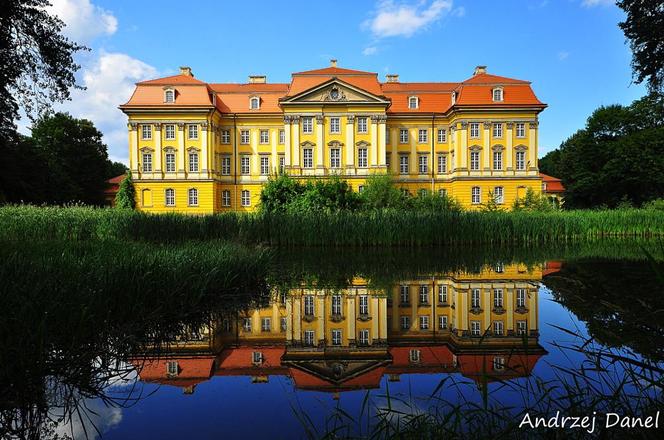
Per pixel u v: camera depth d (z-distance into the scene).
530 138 45.41
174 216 23.61
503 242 25.11
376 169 44.38
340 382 6.28
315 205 26.83
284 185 28.59
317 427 4.73
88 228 22.09
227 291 11.43
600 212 30.61
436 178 49.03
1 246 12.62
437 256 20.56
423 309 11.19
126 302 8.17
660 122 52.03
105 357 6.58
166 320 8.93
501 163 45.75
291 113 44.94
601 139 56.59
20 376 5.38
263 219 23.95
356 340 8.74
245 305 11.46
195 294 9.85
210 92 47.81
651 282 12.20
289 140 44.94
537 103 44.97
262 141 49.28
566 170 61.00
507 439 3.78
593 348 6.37
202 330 9.27
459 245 24.62
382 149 45.03
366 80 46.47
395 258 19.95
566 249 22.73
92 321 6.96
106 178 60.66
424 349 8.07
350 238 23.70
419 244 24.27
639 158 48.47
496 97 45.78
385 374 6.61
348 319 10.30
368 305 11.62
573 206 58.12
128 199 44.81
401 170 49.12
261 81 53.31
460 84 47.38
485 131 45.50
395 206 31.94
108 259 10.10
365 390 5.93
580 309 9.41
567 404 4.72
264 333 9.11
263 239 23.67
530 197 36.94
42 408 5.23
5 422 4.89
